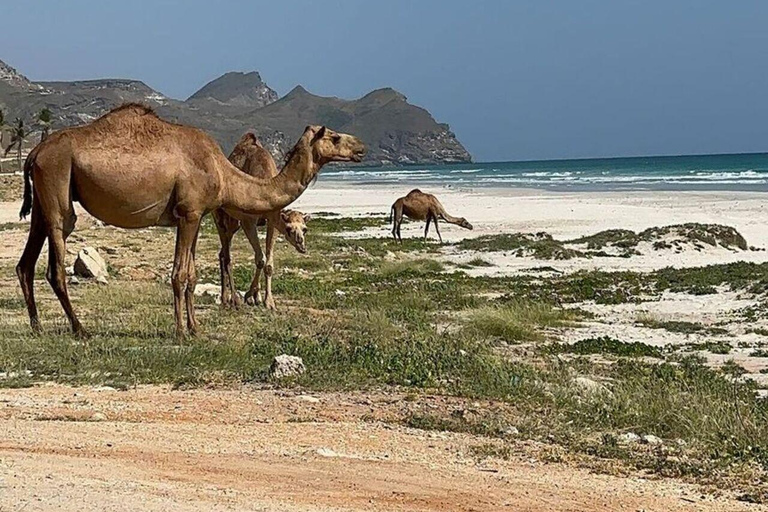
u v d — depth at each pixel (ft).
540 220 157.17
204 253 100.07
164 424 32.83
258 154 61.87
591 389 42.60
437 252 112.27
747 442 34.63
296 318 58.85
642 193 239.71
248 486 25.21
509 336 61.36
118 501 21.77
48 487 22.43
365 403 38.19
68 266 81.10
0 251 94.63
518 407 38.96
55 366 41.45
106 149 46.60
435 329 58.85
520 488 27.45
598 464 31.27
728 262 101.86
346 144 52.70
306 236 122.52
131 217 47.52
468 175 471.62
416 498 25.50
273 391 39.47
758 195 216.33
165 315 56.03
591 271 94.27
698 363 54.65
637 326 67.41
